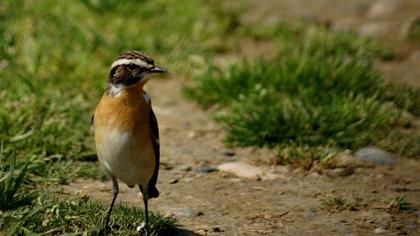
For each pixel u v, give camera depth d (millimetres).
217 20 19641
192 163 12844
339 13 21672
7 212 9031
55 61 15953
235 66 15891
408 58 18781
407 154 13359
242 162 12914
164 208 10836
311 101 14531
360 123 13875
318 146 13383
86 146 12688
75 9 18250
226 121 14445
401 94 15594
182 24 18719
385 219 10758
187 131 14383
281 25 19766
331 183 12156
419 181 12359
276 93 15031
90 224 9523
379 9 21797
